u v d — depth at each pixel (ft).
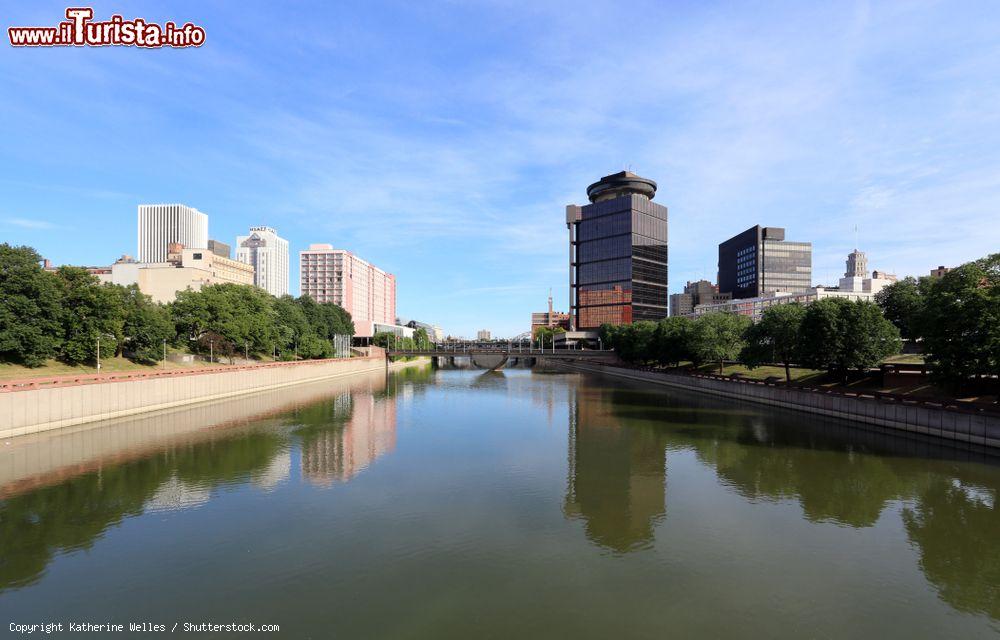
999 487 139.95
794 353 272.72
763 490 140.97
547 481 150.51
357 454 183.73
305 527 115.14
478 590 87.61
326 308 649.61
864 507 126.62
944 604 82.99
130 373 284.20
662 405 312.71
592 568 95.81
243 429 232.32
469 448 193.57
